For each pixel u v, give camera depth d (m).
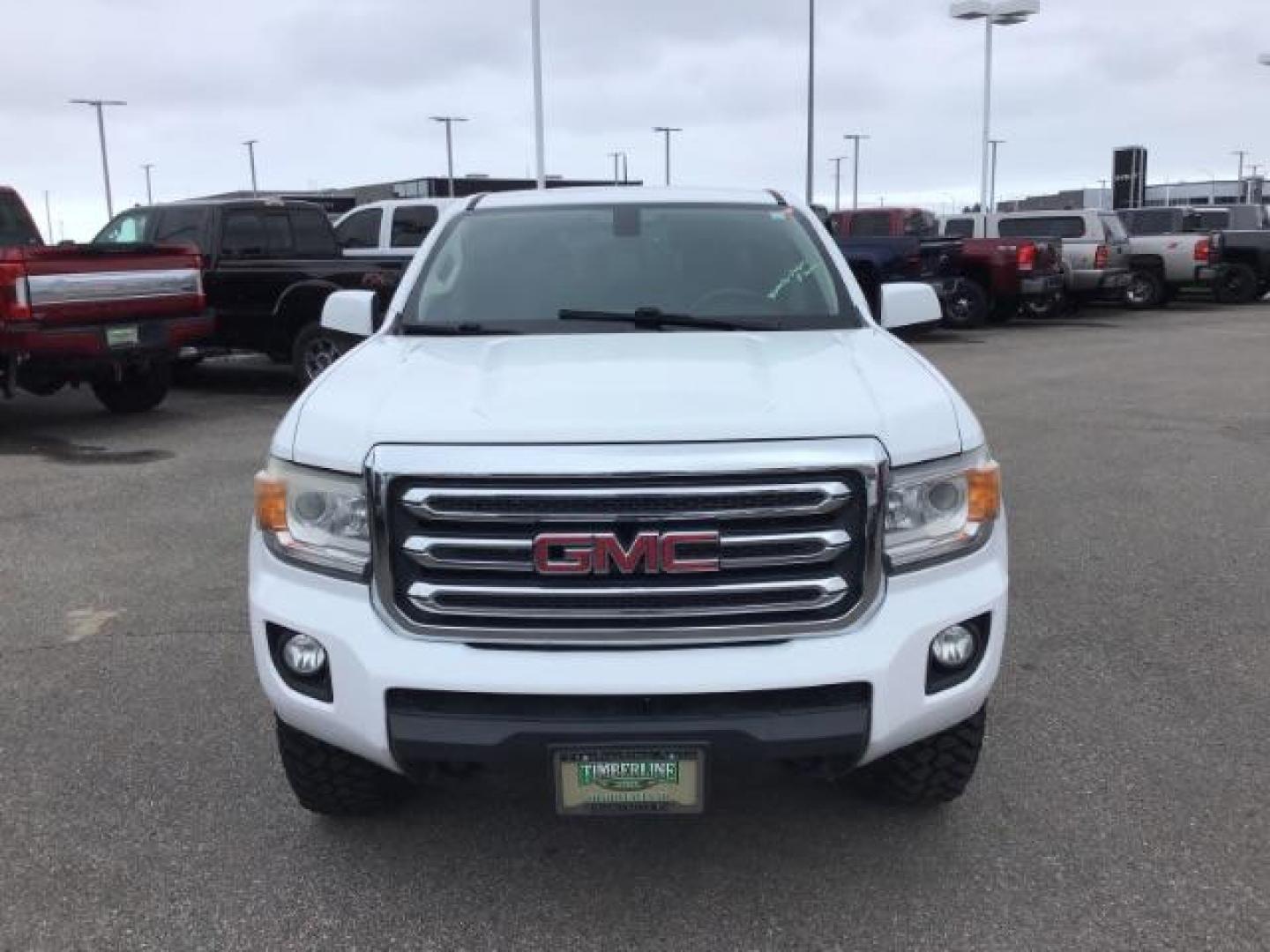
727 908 3.06
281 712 3.01
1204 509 7.12
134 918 3.03
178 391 12.81
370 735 2.80
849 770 2.90
